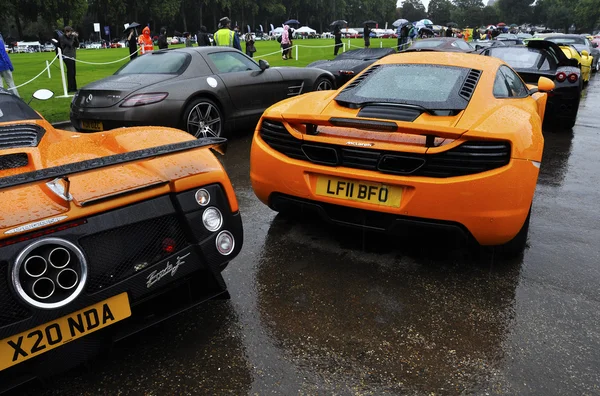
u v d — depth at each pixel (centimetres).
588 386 193
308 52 2295
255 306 251
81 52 3391
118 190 186
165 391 192
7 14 6788
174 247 199
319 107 309
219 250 210
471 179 249
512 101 320
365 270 288
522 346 218
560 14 12300
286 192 304
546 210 389
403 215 267
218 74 607
